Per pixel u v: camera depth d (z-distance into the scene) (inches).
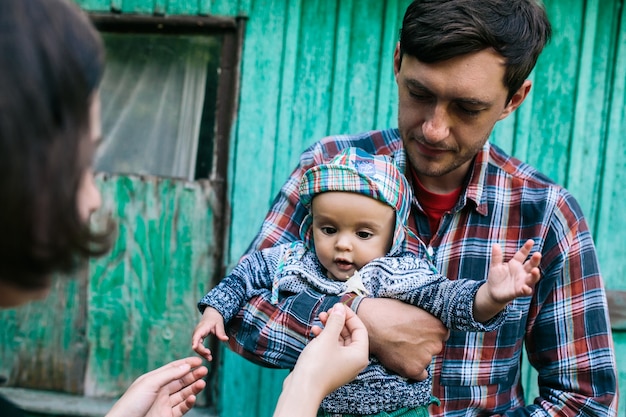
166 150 94.2
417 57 52.8
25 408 95.0
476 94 52.4
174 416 50.4
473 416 62.9
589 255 62.7
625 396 89.4
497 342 62.0
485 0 52.9
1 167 25.0
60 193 27.0
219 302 59.7
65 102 26.3
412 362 54.3
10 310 96.8
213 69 92.5
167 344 95.3
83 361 97.0
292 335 57.0
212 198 92.5
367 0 87.7
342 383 43.9
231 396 93.7
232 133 90.8
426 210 64.1
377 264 56.9
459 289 52.2
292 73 89.3
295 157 90.3
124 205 93.7
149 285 94.7
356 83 88.8
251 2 88.8
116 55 93.9
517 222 62.4
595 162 87.6
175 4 89.4
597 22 85.9
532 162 88.0
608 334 61.9
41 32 25.7
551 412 60.9
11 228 26.2
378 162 58.4
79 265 31.2
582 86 86.5
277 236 67.0
